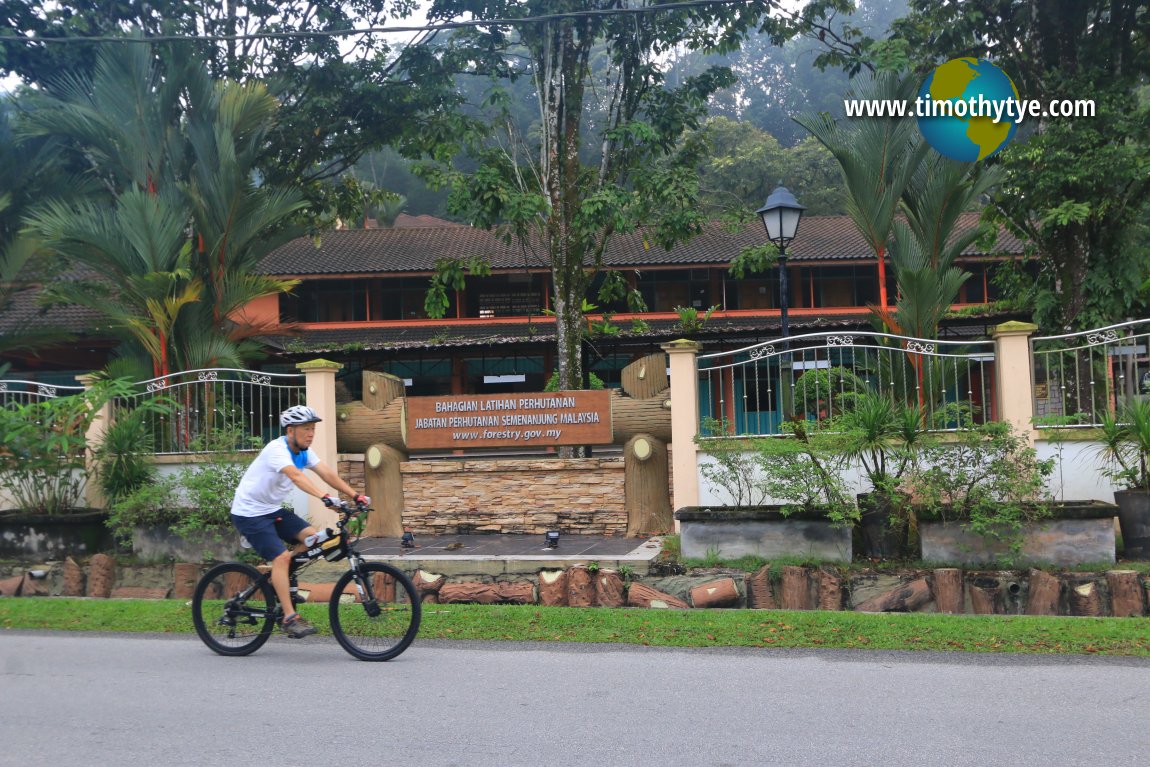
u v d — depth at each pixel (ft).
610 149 48.19
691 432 33.27
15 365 73.26
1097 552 27.61
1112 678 19.10
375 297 94.84
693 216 45.75
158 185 45.91
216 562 32.94
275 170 68.90
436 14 64.64
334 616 21.85
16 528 34.83
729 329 73.36
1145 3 49.55
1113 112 46.47
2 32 59.72
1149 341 30.27
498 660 21.45
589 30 48.14
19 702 18.35
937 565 28.45
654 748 15.05
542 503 37.14
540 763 14.39
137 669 20.94
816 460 29.22
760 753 14.76
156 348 42.32
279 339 82.12
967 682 18.97
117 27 61.87
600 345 76.38
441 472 37.81
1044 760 14.29
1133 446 29.14
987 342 31.58
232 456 35.70
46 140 51.75
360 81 68.33
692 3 42.57
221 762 14.60
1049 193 46.91
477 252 93.09
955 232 80.94
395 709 17.37
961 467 28.63
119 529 33.94
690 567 29.58
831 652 21.90
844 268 92.79
